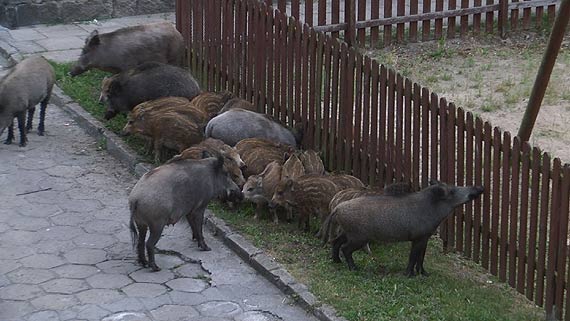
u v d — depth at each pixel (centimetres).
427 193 885
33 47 1509
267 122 1109
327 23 1611
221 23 1257
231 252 959
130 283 897
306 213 975
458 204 888
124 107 1216
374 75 1011
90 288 888
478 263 929
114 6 1678
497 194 888
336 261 921
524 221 860
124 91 1208
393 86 990
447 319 827
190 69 1361
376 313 831
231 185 973
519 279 874
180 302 868
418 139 973
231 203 1027
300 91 1126
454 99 1330
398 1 1521
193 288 892
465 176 927
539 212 878
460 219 934
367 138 1038
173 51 1352
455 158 934
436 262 948
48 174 1123
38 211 1036
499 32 1576
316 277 892
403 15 1527
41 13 1628
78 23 1647
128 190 1092
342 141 1076
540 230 841
